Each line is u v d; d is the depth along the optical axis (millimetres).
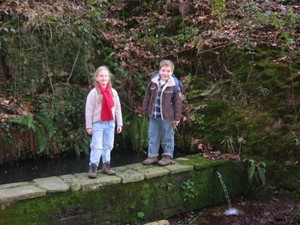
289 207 4199
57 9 5379
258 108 4789
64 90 5273
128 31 6309
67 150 5262
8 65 4898
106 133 3924
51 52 5219
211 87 5297
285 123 4527
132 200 3873
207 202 4359
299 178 4270
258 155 4531
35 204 3344
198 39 5586
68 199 3504
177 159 4547
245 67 5074
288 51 4941
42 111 5027
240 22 5566
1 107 4754
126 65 5754
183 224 3977
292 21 5227
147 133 5422
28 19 4961
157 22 6242
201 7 5992
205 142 4918
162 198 4062
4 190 3355
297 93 4586
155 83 4250
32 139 4961
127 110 5695
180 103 4215
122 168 4152
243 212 4219
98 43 5840
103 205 3699
